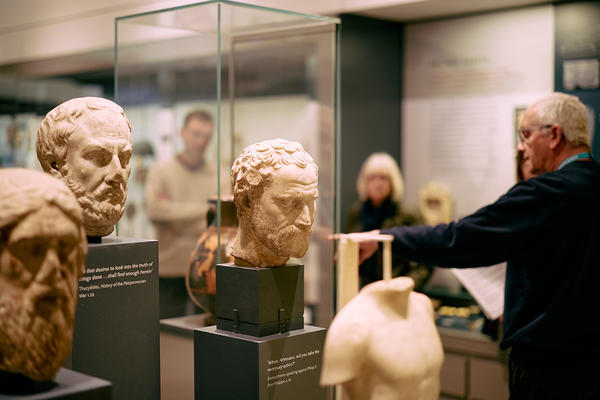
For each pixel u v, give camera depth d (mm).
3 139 4121
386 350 1610
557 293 2371
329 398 2193
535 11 3799
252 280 2006
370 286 1686
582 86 3666
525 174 2736
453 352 3785
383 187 4059
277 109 3232
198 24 2438
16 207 1412
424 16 4105
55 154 2088
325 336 2141
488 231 2389
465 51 4094
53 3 3760
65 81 4105
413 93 4352
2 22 3678
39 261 1443
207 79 2725
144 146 2803
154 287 2256
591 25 3615
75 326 2049
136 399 2221
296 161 1947
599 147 3625
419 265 3578
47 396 1496
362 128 4125
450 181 4234
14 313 1433
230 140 2877
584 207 2334
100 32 3578
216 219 2322
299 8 3459
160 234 2701
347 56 3971
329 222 2576
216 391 2070
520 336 2438
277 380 2012
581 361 2363
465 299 4152
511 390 2549
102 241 2213
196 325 2418
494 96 4004
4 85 4016
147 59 2703
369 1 3818
